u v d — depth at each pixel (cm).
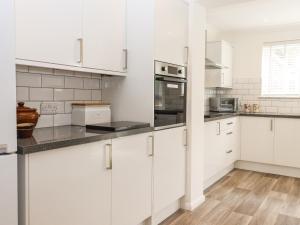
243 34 489
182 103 270
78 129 203
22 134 154
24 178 131
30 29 163
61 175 149
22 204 133
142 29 233
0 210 121
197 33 280
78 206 161
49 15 173
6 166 122
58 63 180
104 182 179
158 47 233
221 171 397
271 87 477
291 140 400
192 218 262
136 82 239
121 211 196
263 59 480
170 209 268
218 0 268
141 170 215
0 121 120
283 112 461
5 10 121
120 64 234
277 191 340
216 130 358
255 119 427
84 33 198
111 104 256
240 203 300
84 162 163
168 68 247
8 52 122
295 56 454
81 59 196
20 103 171
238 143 440
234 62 500
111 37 223
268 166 427
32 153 134
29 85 201
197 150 290
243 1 271
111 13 222
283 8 359
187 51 273
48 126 215
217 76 445
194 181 286
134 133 204
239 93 498
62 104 226
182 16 264
